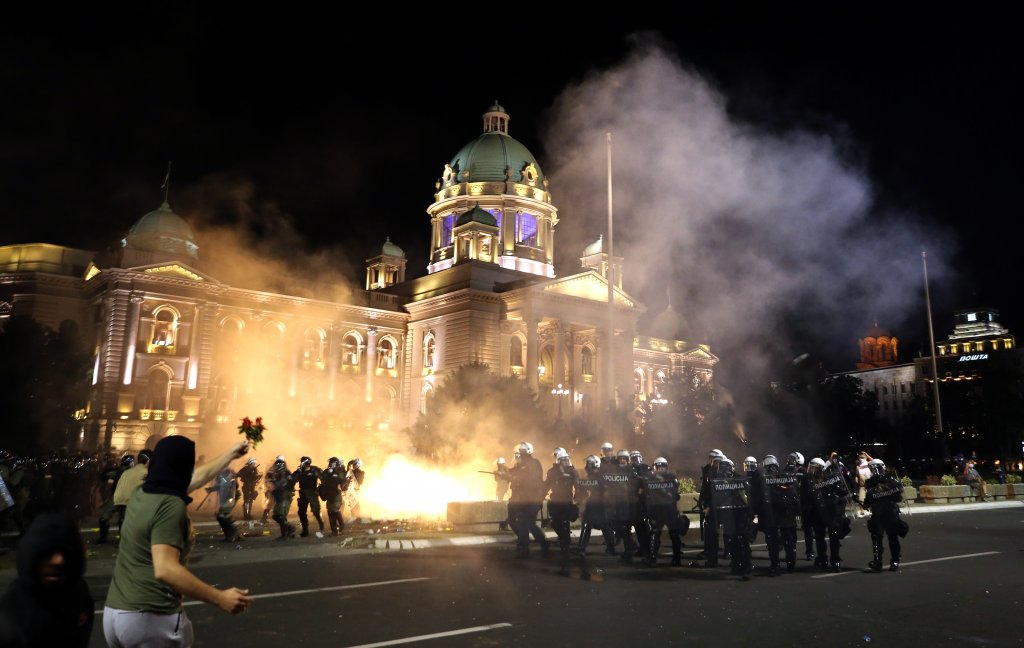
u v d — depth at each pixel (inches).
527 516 611.5
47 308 2225.6
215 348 2265.0
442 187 3122.5
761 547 723.4
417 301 2645.2
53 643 131.3
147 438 1984.5
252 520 976.3
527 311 2385.6
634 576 521.7
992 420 3255.4
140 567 175.6
